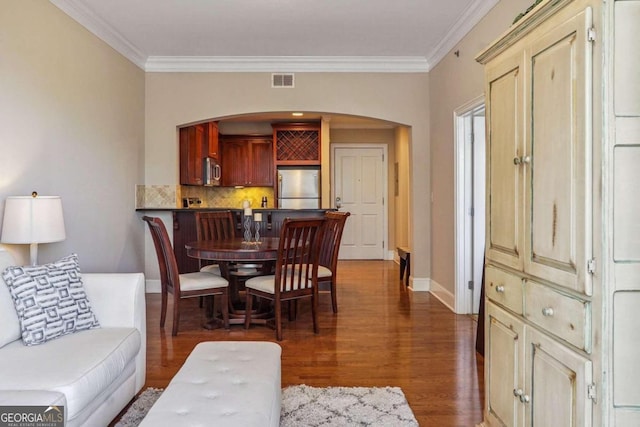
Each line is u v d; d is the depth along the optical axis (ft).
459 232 14.20
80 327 7.51
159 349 10.85
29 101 9.90
